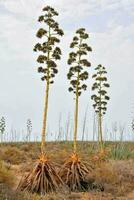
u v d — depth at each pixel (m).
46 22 28.94
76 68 30.70
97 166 31.02
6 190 20.66
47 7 29.03
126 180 28.48
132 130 65.94
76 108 30.52
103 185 27.28
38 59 28.50
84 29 31.22
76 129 30.00
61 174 28.81
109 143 61.12
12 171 33.03
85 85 30.89
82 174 28.47
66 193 25.41
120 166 30.17
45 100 28.11
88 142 72.00
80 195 25.08
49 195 24.25
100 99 41.56
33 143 72.69
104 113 41.84
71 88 30.88
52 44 28.62
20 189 24.92
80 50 31.00
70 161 29.00
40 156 27.33
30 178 26.47
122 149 39.81
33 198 21.73
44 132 27.80
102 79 41.31
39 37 28.75
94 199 24.09
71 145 68.62
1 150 44.81
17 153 44.22
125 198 24.52
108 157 39.12
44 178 26.36
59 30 28.83
